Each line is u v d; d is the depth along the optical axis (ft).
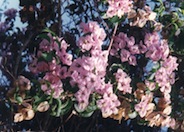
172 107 4.33
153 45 4.06
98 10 4.20
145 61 4.22
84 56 3.73
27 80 3.77
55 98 3.78
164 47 4.05
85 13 4.32
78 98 3.74
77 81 3.73
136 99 4.00
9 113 4.28
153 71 4.03
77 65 3.74
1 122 4.29
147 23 4.20
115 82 3.93
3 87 4.34
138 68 4.23
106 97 3.82
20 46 4.46
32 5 4.39
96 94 3.83
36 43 4.40
